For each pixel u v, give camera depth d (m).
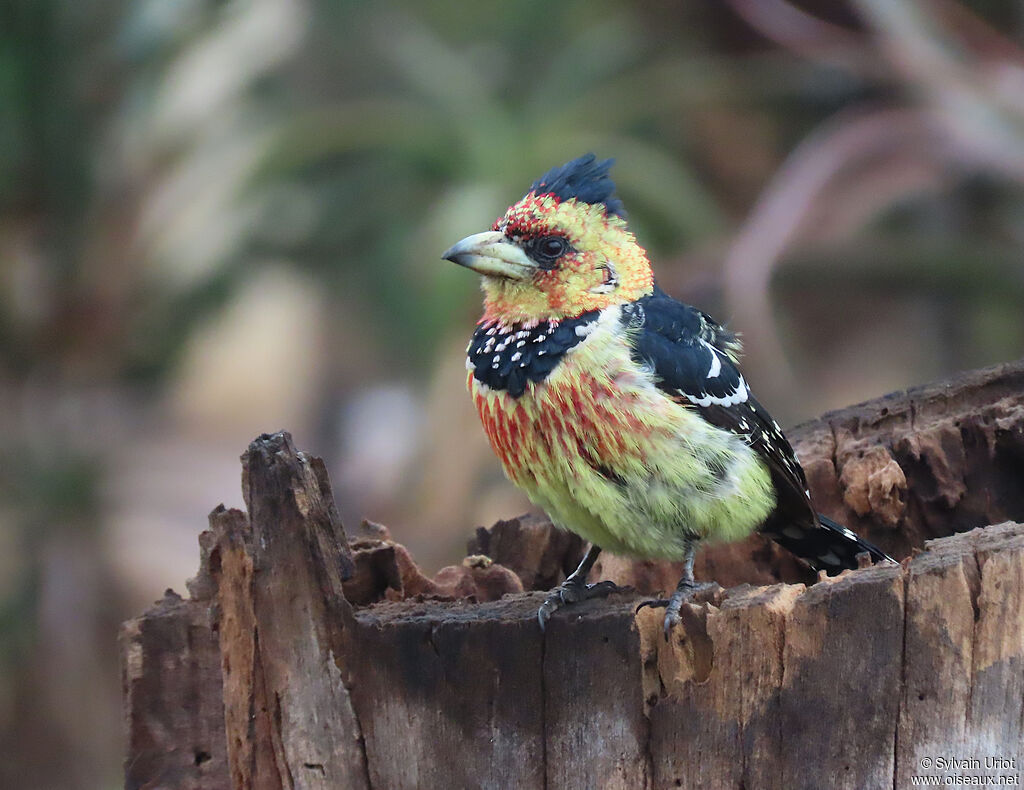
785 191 11.95
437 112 14.67
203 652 6.08
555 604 5.42
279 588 5.33
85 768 13.03
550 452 5.96
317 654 5.34
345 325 16.80
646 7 15.81
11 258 13.63
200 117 14.30
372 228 15.16
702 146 15.97
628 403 5.80
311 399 18.38
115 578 13.72
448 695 5.29
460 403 13.05
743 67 15.04
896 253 13.34
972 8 13.62
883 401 7.13
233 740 5.48
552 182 6.25
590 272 6.07
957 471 6.67
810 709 4.97
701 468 5.89
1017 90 12.07
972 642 4.80
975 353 15.91
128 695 6.13
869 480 6.68
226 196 14.54
